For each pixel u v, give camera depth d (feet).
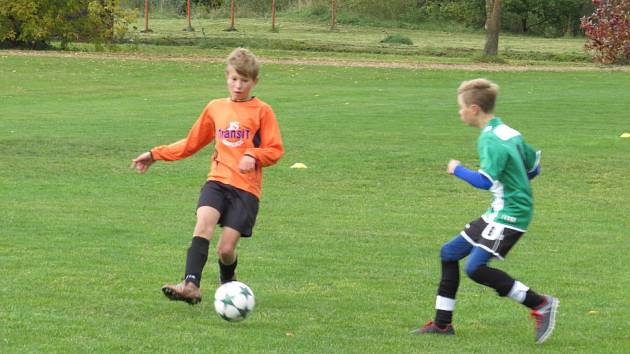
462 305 48.88
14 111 157.28
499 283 41.14
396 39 360.69
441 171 104.99
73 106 166.50
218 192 45.29
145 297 48.57
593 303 50.11
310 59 268.41
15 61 240.53
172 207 81.05
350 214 79.92
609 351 40.47
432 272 57.26
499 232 40.65
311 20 465.06
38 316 43.62
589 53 318.04
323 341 40.57
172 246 63.82
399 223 75.87
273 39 346.33
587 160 111.96
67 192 87.92
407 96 189.67
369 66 253.24
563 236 71.51
